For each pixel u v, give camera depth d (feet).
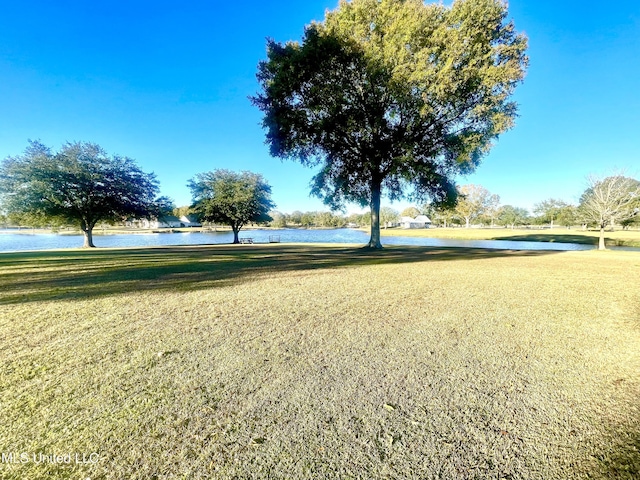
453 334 11.92
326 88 45.60
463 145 44.11
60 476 5.23
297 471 5.40
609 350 10.52
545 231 172.24
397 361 9.59
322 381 8.37
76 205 80.89
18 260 40.88
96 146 84.53
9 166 74.69
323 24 49.11
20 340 11.20
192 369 9.02
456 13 41.34
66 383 8.20
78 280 23.62
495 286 20.99
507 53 41.34
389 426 6.57
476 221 270.26
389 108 45.88
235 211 104.99
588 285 21.43
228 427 6.50
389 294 18.56
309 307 15.69
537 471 5.44
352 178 58.03
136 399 7.48
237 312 14.80
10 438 6.11
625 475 5.33
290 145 52.21
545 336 11.76
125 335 11.73
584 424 6.67
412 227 330.34
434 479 5.26
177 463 5.55
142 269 30.14
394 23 41.98
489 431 6.44
